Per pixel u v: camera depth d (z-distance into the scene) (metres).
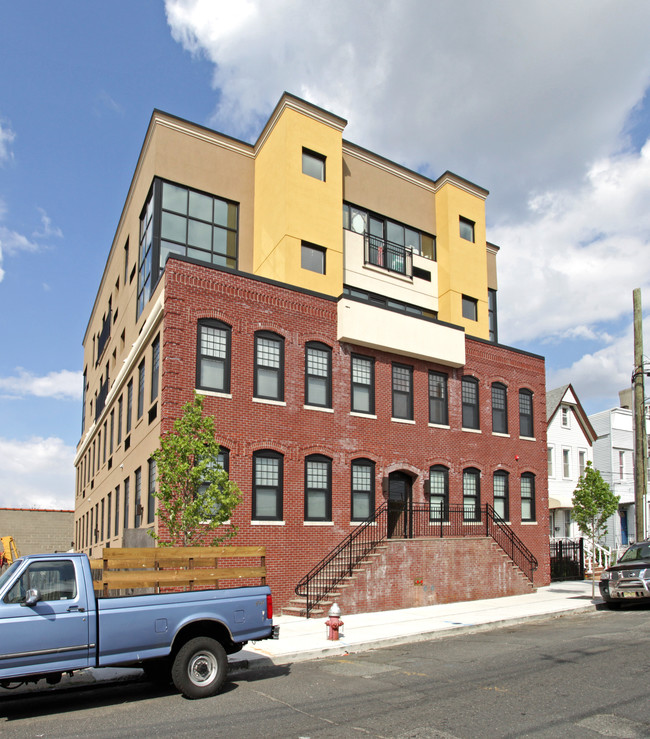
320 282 21.88
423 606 18.81
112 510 26.36
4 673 8.16
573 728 7.52
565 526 36.78
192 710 8.67
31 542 51.84
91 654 8.74
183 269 17.78
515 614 17.09
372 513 20.47
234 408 18.02
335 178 22.97
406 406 22.23
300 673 10.95
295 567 18.36
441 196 27.58
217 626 10.00
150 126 22.48
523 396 26.17
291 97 22.31
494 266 31.28
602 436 41.16
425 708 8.49
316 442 19.53
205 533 13.61
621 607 18.94
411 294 25.95
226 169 23.31
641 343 21.67
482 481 23.77
